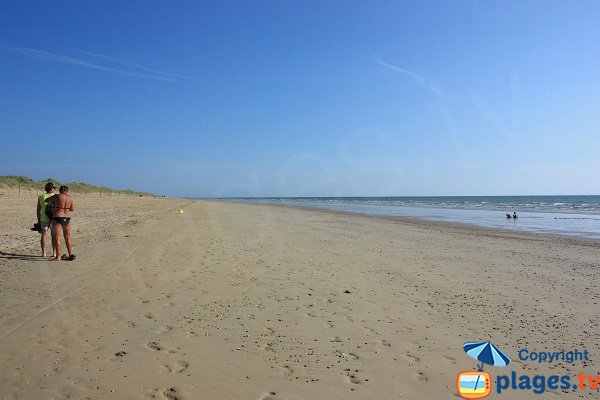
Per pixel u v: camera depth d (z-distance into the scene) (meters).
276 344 5.20
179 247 12.63
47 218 10.13
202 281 8.37
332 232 20.25
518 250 14.75
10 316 5.77
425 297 7.70
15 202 31.02
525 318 6.54
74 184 68.50
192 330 5.56
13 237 13.21
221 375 4.29
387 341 5.42
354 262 11.30
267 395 3.93
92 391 3.84
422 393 4.09
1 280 7.76
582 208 53.78
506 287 8.69
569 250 14.98
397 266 10.86
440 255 13.10
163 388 3.97
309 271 9.82
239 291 7.73
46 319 5.71
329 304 7.06
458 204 73.38
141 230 16.73
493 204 71.69
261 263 10.66
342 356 4.90
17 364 4.32
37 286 7.41
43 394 3.75
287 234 18.47
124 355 4.66
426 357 4.94
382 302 7.28
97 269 8.99
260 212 39.81
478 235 20.11
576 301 7.65
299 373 4.41
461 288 8.48
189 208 41.03
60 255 10.38
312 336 5.53
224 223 23.19
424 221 30.12
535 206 61.50
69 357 4.55
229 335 5.44
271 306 6.84
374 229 22.59
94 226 17.62
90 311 6.16
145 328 5.56
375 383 4.25
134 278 8.34
